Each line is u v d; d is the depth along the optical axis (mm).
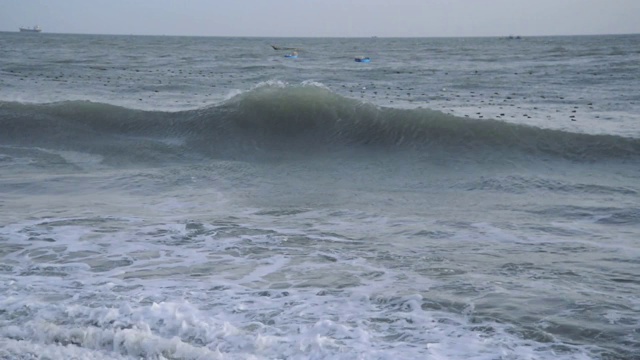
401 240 8469
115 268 7316
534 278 6863
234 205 10516
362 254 7836
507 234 8711
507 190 11438
